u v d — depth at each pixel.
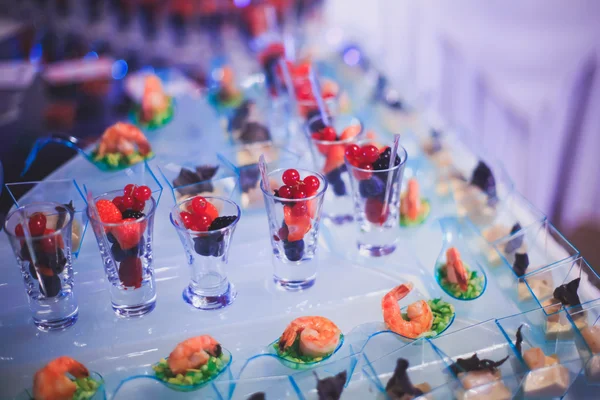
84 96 1.00
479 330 0.52
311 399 0.48
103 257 0.54
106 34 1.24
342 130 0.68
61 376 0.48
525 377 0.49
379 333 0.52
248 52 1.13
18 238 0.50
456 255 0.57
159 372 0.50
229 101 0.86
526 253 0.59
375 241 0.61
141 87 1.03
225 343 0.54
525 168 1.26
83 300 0.57
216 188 0.63
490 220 0.65
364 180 0.58
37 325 0.55
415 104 0.86
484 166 0.68
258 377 0.50
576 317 0.53
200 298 0.56
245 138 0.74
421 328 0.52
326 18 1.31
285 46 0.86
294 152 0.69
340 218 0.66
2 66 1.11
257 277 0.60
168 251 0.61
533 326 0.52
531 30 1.15
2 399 0.50
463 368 0.49
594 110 1.12
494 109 1.27
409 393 0.48
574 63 1.12
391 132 0.80
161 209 0.63
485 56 1.25
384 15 1.46
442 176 0.70
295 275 0.57
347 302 0.57
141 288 0.55
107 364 0.52
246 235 0.64
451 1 1.28
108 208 0.53
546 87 1.17
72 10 1.25
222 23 1.22
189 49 1.22
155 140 0.77
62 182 0.63
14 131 0.90
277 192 0.55
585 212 1.20
